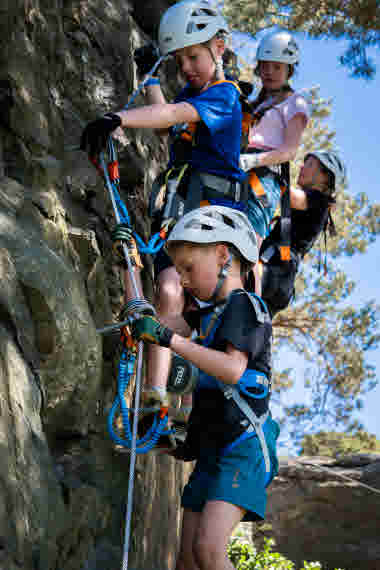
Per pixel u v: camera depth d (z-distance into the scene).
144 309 2.54
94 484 3.25
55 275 2.94
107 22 4.71
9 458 2.32
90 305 3.61
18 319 2.66
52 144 3.71
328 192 4.93
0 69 3.28
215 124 3.18
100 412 3.56
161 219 3.20
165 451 2.96
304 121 4.18
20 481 2.37
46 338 2.77
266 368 2.65
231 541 10.29
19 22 3.46
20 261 2.77
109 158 3.01
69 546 2.96
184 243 2.63
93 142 2.94
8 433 2.37
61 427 3.17
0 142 3.26
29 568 2.33
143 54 3.68
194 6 3.22
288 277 4.43
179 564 2.62
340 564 10.66
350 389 16.27
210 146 3.28
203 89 3.33
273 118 4.20
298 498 11.03
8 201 3.05
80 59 4.30
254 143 4.18
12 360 2.54
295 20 10.90
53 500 2.59
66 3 4.38
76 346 2.95
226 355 2.49
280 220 4.13
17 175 3.30
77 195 3.74
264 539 10.88
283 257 4.12
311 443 15.94
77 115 4.14
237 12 11.53
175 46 3.21
